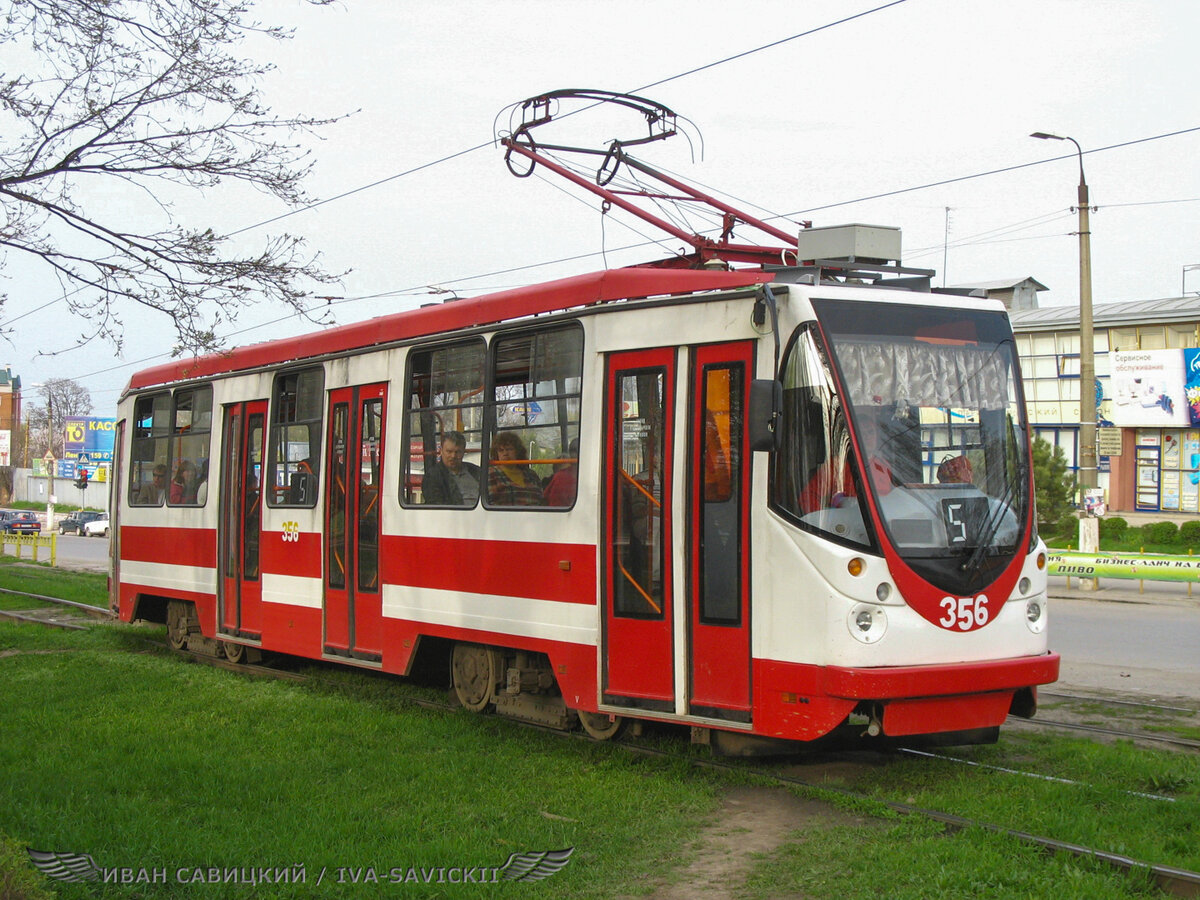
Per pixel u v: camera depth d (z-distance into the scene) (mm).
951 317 7395
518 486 8586
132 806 6645
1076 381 36594
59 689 10695
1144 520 34312
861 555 6617
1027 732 8516
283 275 8211
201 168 7934
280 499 11477
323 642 10695
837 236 8125
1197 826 5953
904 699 6605
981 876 5262
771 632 6855
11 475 85438
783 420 6941
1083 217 21141
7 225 7688
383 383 10117
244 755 7988
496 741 8398
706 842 6086
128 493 14555
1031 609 7203
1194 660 12430
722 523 7191
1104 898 4945
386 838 6086
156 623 15969
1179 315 34125
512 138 12727
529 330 8570
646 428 7641
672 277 7699
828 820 6387
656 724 8594
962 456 7164
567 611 8062
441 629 9258
